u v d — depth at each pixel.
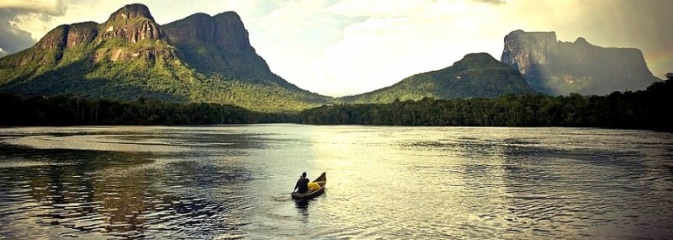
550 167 52.91
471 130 164.00
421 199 34.12
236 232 25.12
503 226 26.39
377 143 97.06
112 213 28.98
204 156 65.31
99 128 159.00
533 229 25.78
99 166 52.16
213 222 27.17
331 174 47.78
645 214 29.25
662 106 151.12
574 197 34.84
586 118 178.38
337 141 103.88
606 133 130.88
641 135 118.94
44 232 24.66
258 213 29.50
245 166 53.91
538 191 37.44
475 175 46.81
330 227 26.22
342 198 34.53
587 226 26.36
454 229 25.80
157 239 23.72
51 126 172.38
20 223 26.36
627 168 51.69
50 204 31.36
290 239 23.91
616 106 170.50
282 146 87.88
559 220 27.75
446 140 105.25
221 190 37.50
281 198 34.38
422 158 64.00
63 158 60.19
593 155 66.38
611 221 27.50
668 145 84.12
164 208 30.59
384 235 24.66
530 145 86.62
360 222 27.33
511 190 37.94
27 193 35.22
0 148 74.00
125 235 24.31
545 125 196.25
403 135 131.50
